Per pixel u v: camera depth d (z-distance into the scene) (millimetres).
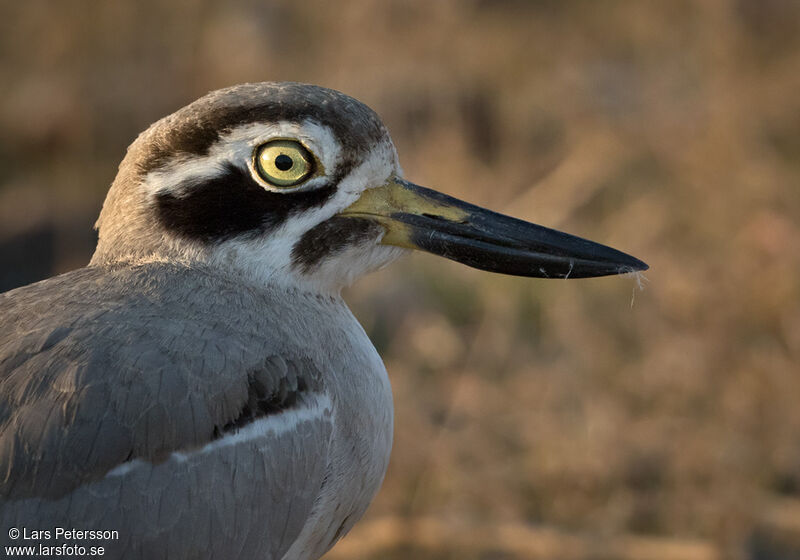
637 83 17688
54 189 18078
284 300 7637
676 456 12273
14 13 20125
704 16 17438
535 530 11875
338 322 7871
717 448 12344
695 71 17328
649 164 15984
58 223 17328
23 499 6402
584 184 15898
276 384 7109
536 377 13203
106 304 7043
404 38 18125
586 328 13711
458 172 16281
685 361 13070
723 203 14703
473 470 12414
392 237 8000
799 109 16234
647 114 16781
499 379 13461
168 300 7195
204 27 19312
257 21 19047
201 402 6762
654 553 11695
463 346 14062
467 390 13117
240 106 7512
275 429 7016
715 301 13562
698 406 12820
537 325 14156
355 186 7773
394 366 13727
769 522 11906
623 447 12383
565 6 19562
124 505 6527
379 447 7871
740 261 13836
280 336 7352
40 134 18766
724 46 16828
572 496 12242
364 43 18078
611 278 14188
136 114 18984
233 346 7043
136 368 6676
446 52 18016
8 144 18844
